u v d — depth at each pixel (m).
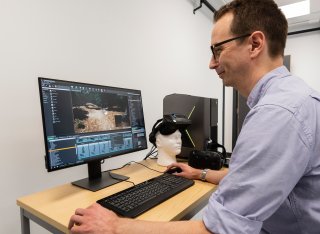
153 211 0.88
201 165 1.42
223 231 0.58
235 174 0.62
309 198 0.65
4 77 1.16
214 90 3.55
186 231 0.63
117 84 1.78
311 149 0.61
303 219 0.67
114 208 0.85
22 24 1.22
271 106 0.63
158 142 1.50
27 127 1.25
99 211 0.75
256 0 0.76
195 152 1.47
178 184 1.11
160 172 1.36
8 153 1.18
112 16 1.74
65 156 1.00
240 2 0.78
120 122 1.29
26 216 0.97
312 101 0.64
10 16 1.18
